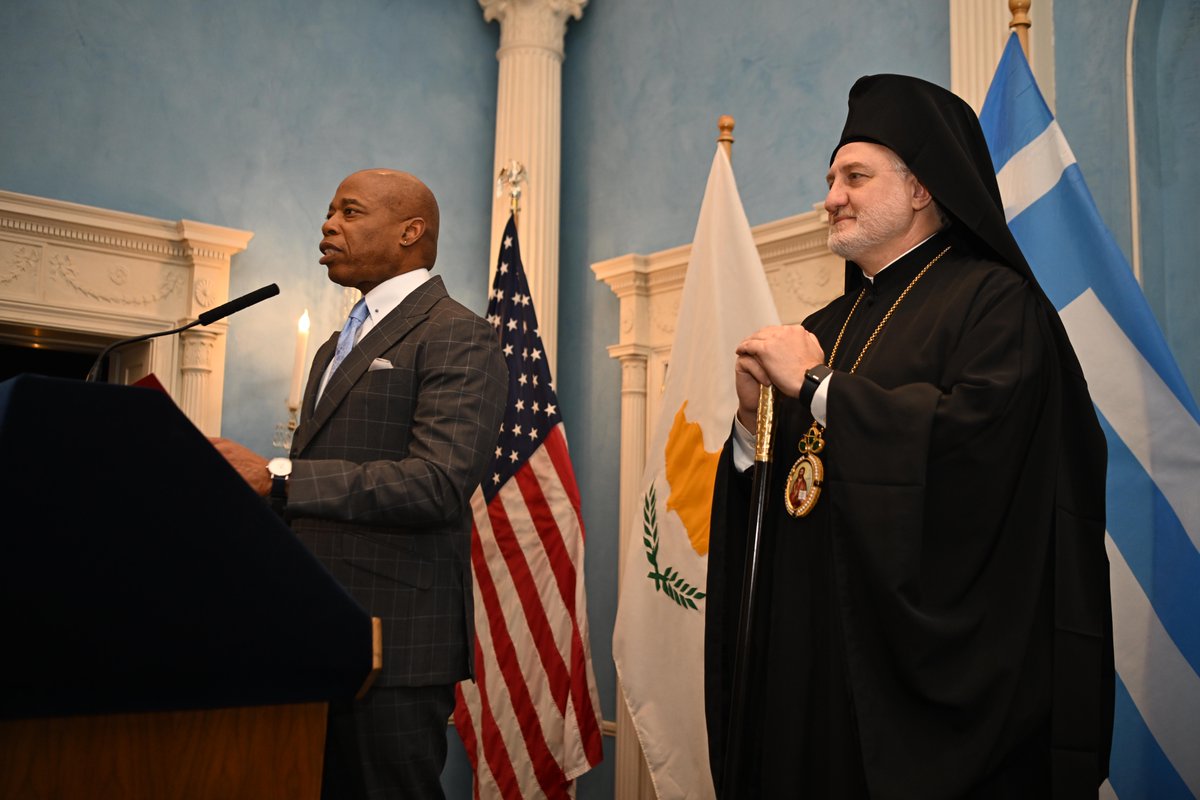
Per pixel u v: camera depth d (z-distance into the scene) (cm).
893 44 487
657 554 389
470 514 233
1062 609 183
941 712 173
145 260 516
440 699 216
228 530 120
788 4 538
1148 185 382
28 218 483
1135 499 270
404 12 630
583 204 636
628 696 382
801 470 202
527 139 628
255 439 543
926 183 205
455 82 645
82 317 494
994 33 425
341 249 245
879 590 172
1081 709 179
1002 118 312
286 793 129
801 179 519
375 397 221
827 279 484
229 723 127
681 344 404
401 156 617
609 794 558
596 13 649
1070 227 288
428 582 216
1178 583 265
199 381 519
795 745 187
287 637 123
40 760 117
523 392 498
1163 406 271
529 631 479
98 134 518
